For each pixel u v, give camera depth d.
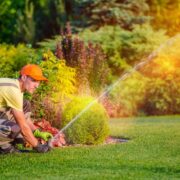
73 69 12.97
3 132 9.91
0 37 27.52
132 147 10.72
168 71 20.31
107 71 14.09
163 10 23.42
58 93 12.54
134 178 8.00
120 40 21.58
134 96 20.05
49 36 25.66
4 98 9.63
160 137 12.16
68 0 25.59
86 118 11.19
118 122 16.58
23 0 28.66
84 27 23.98
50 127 11.40
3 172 8.61
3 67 14.01
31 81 9.70
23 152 10.37
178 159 9.41
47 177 8.16
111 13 23.27
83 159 9.48
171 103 20.16
